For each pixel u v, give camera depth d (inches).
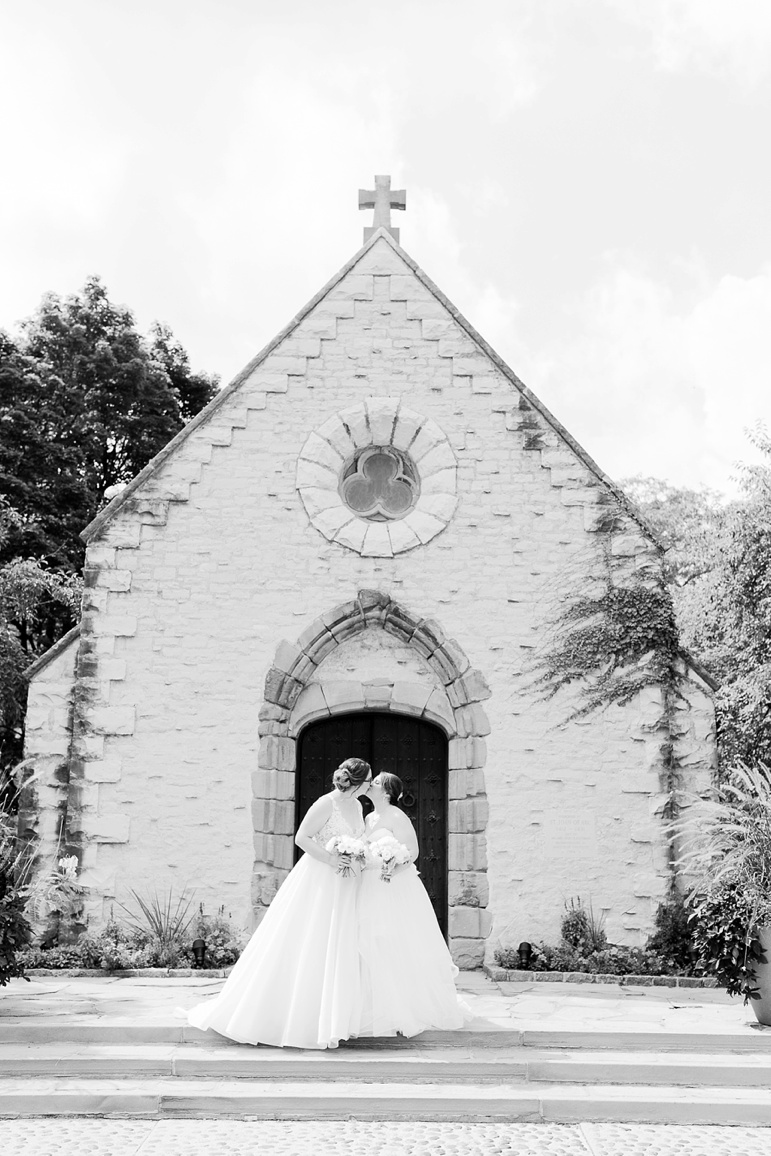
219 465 464.4
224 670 446.9
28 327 896.9
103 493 910.4
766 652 505.0
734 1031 292.0
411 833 295.0
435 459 468.1
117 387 892.6
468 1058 272.5
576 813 441.1
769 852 323.0
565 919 428.5
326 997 272.4
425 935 289.9
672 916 422.3
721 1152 226.4
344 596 455.5
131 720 440.8
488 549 462.0
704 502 880.9
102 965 395.5
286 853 434.3
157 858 430.3
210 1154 219.5
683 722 453.4
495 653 453.4
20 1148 222.5
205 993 348.2
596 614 458.3
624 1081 267.1
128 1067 265.6
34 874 430.9
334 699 450.6
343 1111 248.4
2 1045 279.7
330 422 469.7
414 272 487.5
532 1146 228.2
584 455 470.9
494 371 477.4
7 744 598.5
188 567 455.2
